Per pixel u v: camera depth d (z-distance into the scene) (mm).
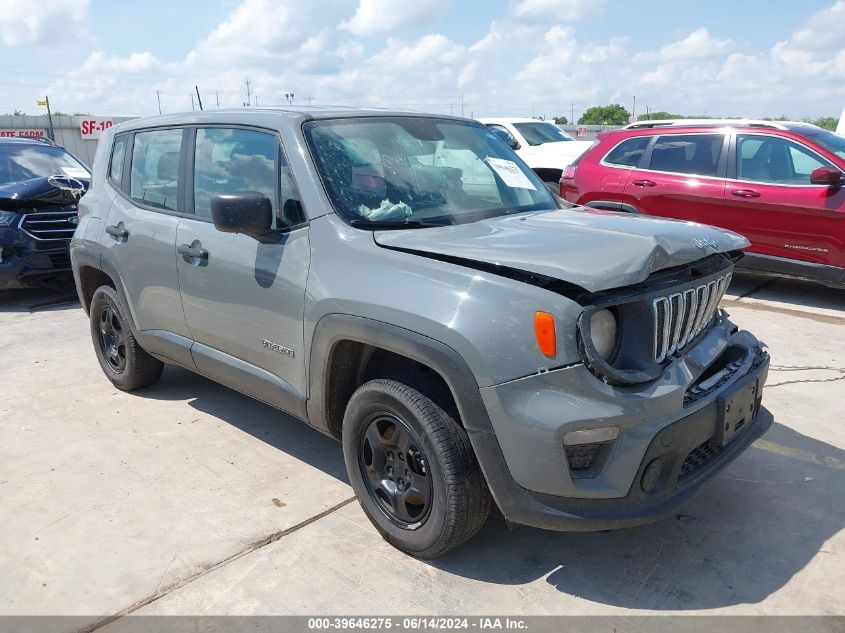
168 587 2859
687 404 2713
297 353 3281
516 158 4195
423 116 3975
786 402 4578
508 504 2613
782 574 2885
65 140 27453
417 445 2826
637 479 2564
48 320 7105
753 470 3717
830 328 6227
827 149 6852
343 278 3014
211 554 3070
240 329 3611
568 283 2604
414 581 2877
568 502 2568
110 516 3375
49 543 3164
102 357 5070
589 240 2801
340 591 2824
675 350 2787
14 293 8539
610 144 8312
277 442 4156
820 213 6754
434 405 2768
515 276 2646
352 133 3545
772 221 7074
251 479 3717
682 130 7758
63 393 4977
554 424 2475
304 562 3006
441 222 3318
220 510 3416
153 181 4301
